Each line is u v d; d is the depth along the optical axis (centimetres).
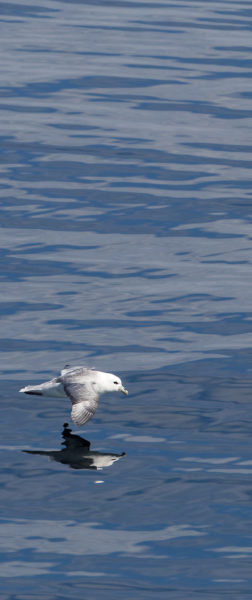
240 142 2772
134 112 2942
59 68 3225
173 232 2236
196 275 2036
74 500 1335
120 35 3572
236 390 1630
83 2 4025
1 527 1274
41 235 2194
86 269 2045
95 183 2484
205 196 2436
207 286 1989
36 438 1485
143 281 2002
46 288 1959
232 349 1758
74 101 3000
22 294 1933
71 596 1156
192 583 1183
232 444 1481
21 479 1380
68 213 2312
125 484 1374
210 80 3189
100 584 1178
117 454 1448
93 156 2645
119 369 1681
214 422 1540
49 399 1598
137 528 1282
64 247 2142
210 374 1675
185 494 1355
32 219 2272
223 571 1205
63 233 2209
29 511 1310
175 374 1672
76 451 1453
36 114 2898
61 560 1216
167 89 3109
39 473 1395
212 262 2098
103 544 1247
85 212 2322
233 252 2147
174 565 1212
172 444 1480
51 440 1480
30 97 3009
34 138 2738
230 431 1516
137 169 2578
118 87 3108
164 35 3597
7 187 2434
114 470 1406
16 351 1730
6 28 3575
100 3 4025
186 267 2070
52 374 1655
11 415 1545
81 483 1374
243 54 3422
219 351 1752
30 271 2028
